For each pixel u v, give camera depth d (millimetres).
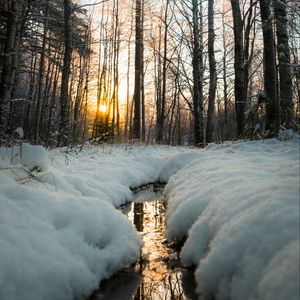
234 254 2088
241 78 9867
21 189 3426
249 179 3238
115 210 3812
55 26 15055
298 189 2340
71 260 2711
